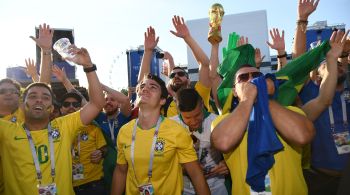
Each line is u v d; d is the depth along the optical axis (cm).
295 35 341
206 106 389
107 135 412
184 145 270
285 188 212
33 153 271
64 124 288
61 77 480
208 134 312
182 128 276
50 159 274
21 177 266
